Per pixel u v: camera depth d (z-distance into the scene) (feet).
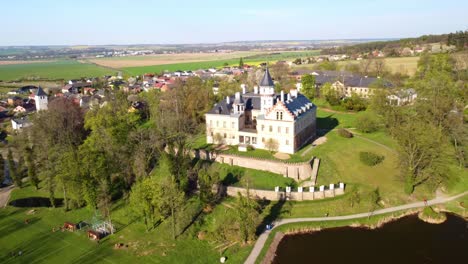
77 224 293.84
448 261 233.76
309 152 365.40
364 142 397.19
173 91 542.57
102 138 353.92
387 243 256.32
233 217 284.20
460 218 286.46
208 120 404.98
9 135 602.85
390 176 335.88
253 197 312.91
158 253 250.78
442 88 418.51
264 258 241.76
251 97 422.41
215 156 371.15
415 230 272.31
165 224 284.82
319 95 634.02
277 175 338.13
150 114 561.43
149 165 374.43
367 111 492.13
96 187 306.35
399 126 362.12
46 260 248.11
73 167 301.84
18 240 276.00
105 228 285.02
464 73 636.89
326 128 460.96
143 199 265.34
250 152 367.86
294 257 243.40
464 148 356.79
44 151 381.81
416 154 323.16
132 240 268.82
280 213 294.66
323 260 238.48
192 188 336.70
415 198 312.50
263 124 370.73
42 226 296.71
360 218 286.25
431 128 326.65
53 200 325.21
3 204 342.85
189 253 250.16
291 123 354.54
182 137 408.46
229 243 259.60
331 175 335.47
